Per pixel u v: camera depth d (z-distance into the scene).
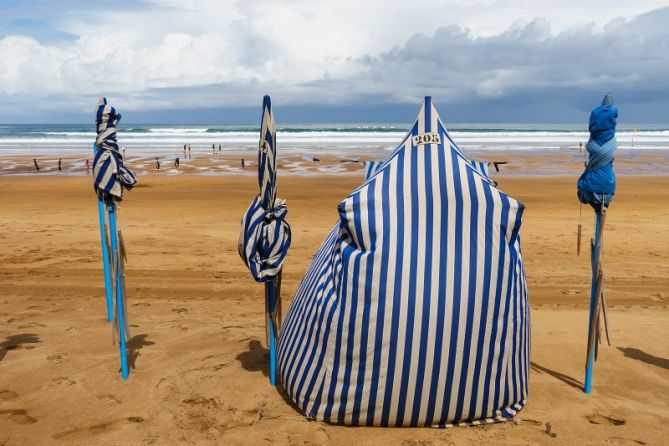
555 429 3.78
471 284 3.59
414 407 3.67
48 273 8.15
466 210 3.64
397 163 3.81
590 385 4.39
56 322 5.97
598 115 4.03
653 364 4.93
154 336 5.56
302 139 62.94
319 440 3.61
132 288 7.45
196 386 4.41
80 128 136.00
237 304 6.77
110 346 5.26
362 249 3.67
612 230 12.07
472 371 3.66
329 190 21.06
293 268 8.54
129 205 16.30
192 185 22.75
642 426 3.84
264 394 4.27
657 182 23.50
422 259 3.58
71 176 26.92
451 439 3.62
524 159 36.47
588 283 7.81
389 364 3.61
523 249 10.09
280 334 4.52
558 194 19.45
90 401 4.16
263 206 4.01
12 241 10.55
